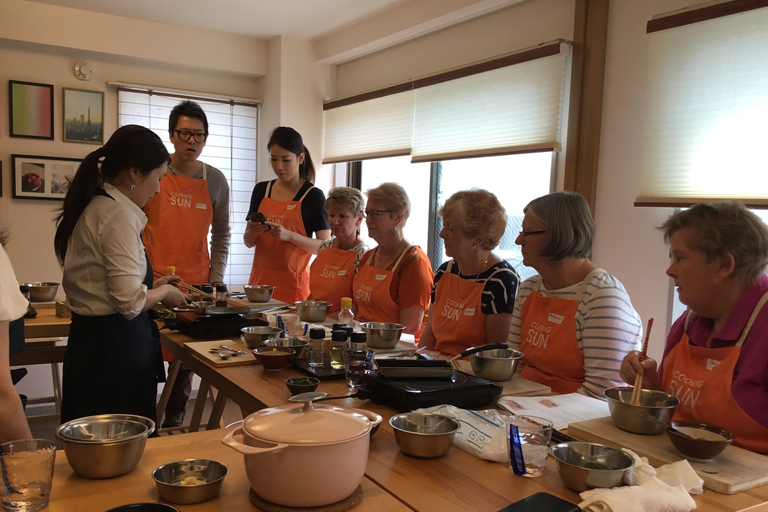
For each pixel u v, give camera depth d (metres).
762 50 2.30
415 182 4.43
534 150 3.22
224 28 4.55
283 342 1.88
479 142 3.61
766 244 1.31
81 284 1.94
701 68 2.49
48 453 0.91
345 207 2.94
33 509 0.88
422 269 2.55
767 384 1.30
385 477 1.06
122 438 1.08
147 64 4.53
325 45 4.75
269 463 0.89
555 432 1.25
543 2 3.22
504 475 1.08
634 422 1.25
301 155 3.69
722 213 1.34
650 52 2.65
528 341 1.91
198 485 0.93
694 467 1.08
